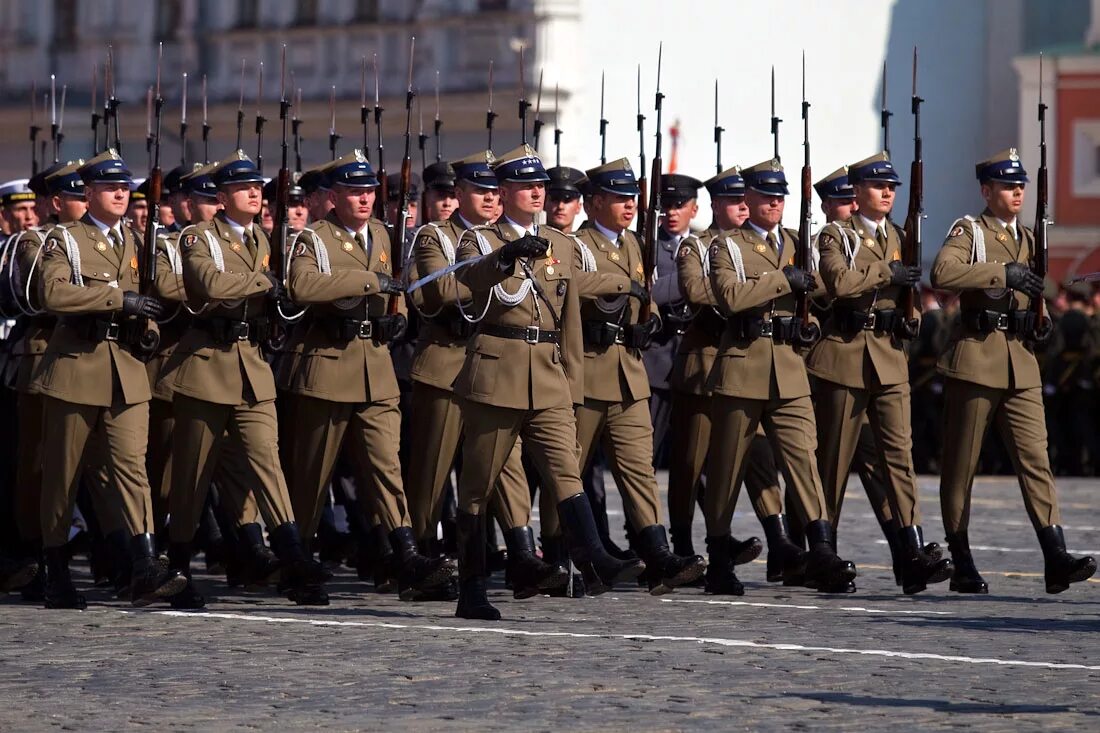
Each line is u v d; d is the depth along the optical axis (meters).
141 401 37.94
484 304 35.22
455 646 32.75
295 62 112.75
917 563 40.69
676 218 46.47
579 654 31.86
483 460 35.53
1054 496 40.69
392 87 110.44
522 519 37.88
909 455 41.47
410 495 41.38
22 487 40.22
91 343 37.69
